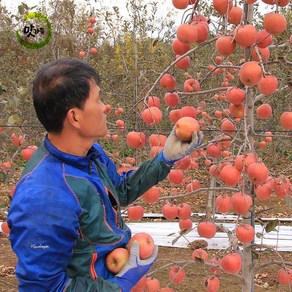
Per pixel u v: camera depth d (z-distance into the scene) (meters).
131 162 3.94
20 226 1.75
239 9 2.73
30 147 3.73
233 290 5.45
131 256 1.99
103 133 1.98
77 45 10.01
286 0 2.52
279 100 5.25
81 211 1.85
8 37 9.52
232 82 4.80
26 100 6.41
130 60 9.83
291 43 2.81
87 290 1.82
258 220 3.17
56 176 1.86
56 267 1.76
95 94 1.93
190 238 6.93
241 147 2.62
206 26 2.70
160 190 3.39
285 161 7.95
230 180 2.51
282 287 5.55
